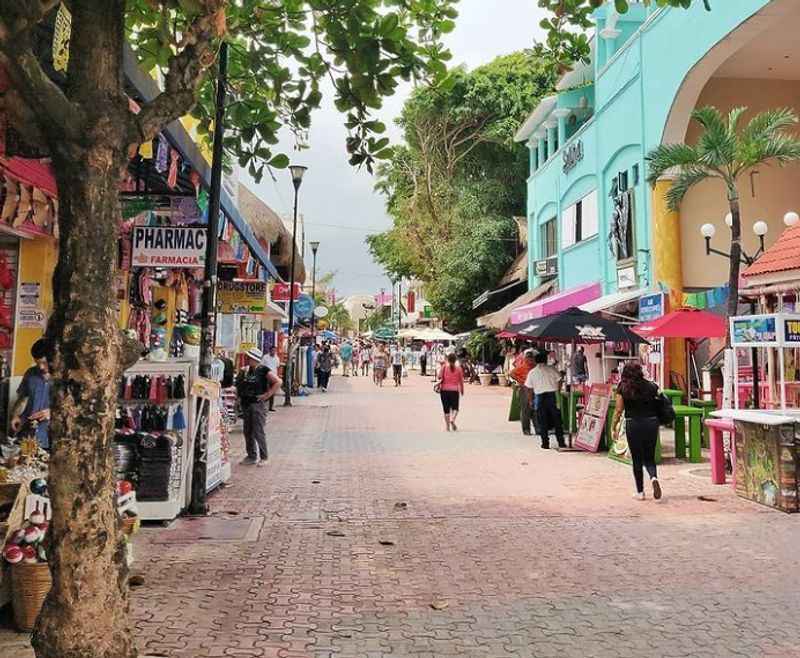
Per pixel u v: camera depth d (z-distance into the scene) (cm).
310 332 3064
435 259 3672
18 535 451
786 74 1770
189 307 1482
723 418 975
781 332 870
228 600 502
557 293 2488
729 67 1727
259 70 621
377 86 541
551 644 432
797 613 484
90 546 296
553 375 1298
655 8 1733
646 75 1783
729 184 1128
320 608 489
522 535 688
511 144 3534
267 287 1712
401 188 3947
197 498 771
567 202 2456
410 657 412
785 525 728
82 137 301
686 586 539
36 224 771
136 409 734
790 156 1129
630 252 1881
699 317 1239
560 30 625
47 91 291
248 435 1118
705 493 893
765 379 1198
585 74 2459
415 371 5084
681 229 1727
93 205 303
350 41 521
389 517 760
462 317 3625
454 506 816
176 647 419
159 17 540
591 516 768
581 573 571
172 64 341
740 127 1780
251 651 416
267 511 786
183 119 1217
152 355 782
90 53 311
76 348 295
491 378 3328
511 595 519
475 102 3547
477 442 1374
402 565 590
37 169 739
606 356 1853
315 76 607
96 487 298
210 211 809
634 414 859
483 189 3569
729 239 1744
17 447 595
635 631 453
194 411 771
